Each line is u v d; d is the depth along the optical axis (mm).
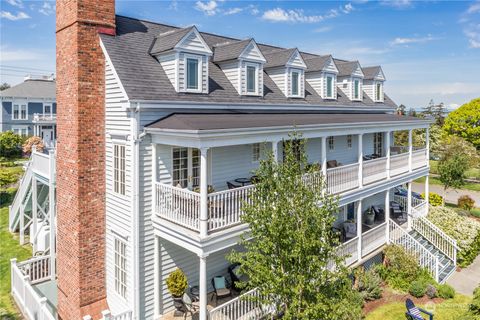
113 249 11859
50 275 14742
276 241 7922
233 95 14047
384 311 13133
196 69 12523
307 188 8297
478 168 42719
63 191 12391
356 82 21906
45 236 16359
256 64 14969
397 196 23453
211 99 12750
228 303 9875
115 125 11414
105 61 11648
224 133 9469
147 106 10680
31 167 16953
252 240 10656
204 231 9367
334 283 8250
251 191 9578
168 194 10555
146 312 11156
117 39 12086
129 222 10953
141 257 10938
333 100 19922
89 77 11406
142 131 10750
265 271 7816
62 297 12750
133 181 10656
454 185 28516
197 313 10727
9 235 19969
